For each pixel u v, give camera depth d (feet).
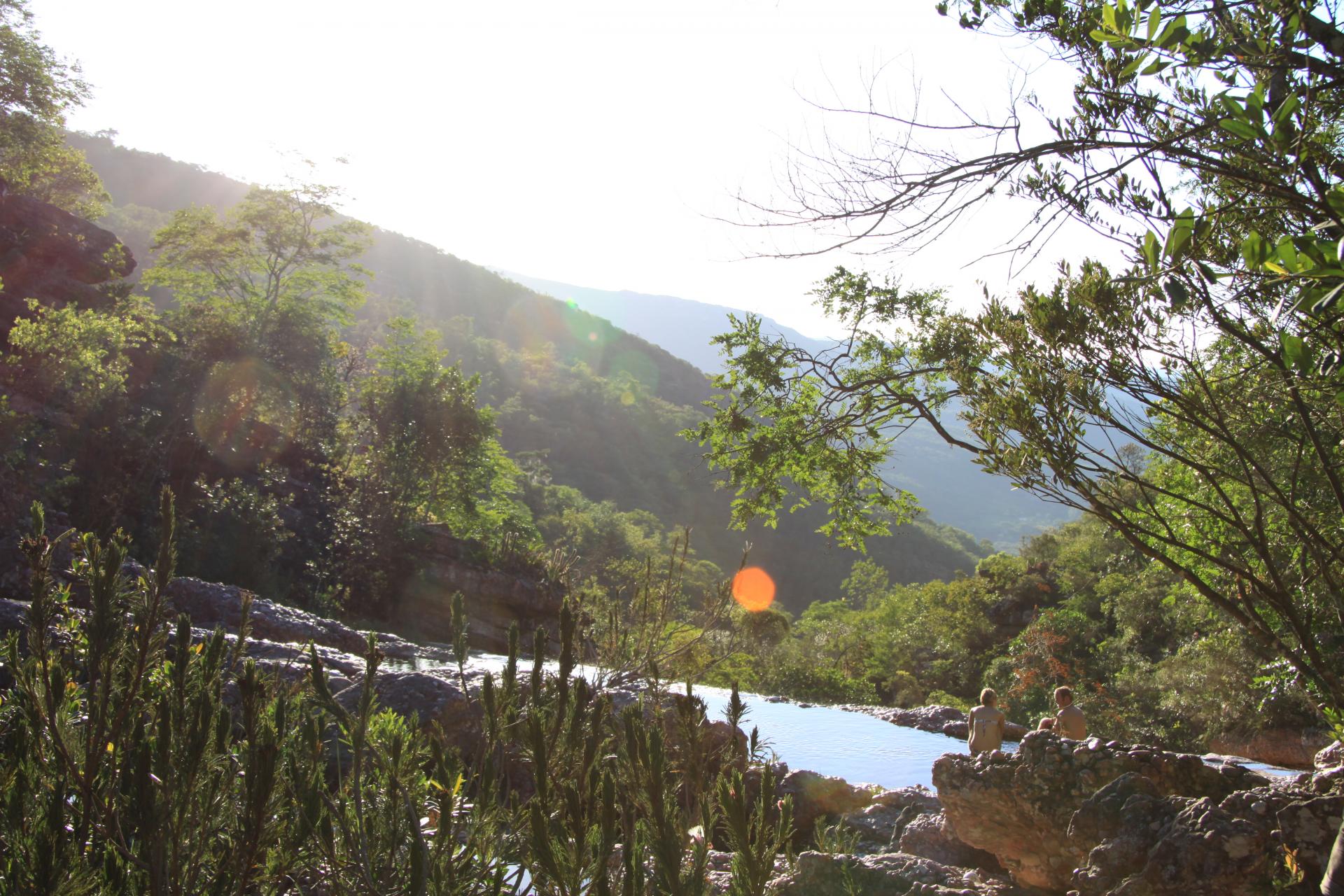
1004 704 96.32
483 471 122.11
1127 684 77.46
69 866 7.78
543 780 8.24
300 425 120.16
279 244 135.64
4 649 8.91
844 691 90.22
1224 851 13.00
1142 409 13.96
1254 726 54.60
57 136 118.21
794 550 409.08
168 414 96.22
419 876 7.40
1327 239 8.58
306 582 96.53
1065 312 13.08
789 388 25.48
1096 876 14.29
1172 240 10.19
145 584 9.01
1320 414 12.91
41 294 95.76
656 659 13.70
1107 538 126.41
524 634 108.58
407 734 9.53
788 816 8.36
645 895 8.13
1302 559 15.38
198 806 8.44
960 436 18.48
